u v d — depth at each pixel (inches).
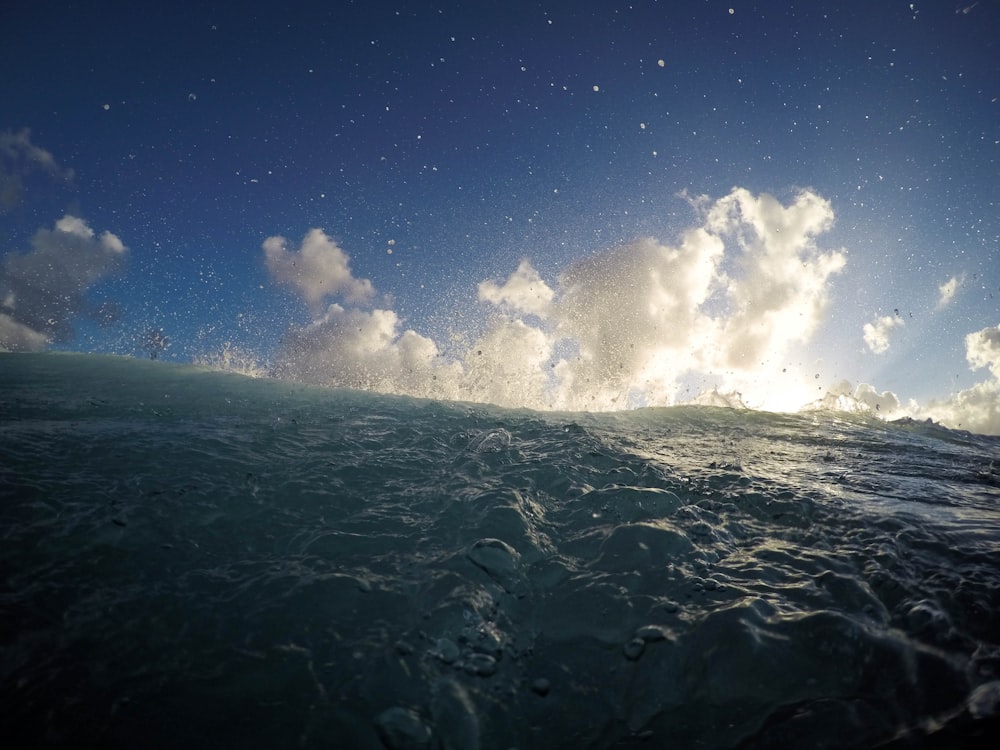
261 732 30.5
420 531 52.8
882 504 60.9
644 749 30.9
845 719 31.3
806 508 58.7
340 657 35.9
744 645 36.3
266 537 50.6
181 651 35.7
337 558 47.5
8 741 28.8
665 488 64.8
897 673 34.0
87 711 30.9
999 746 28.3
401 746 30.2
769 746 30.3
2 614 37.1
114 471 61.1
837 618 38.3
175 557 46.1
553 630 40.3
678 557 47.8
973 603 39.8
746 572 45.6
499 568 46.1
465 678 35.3
